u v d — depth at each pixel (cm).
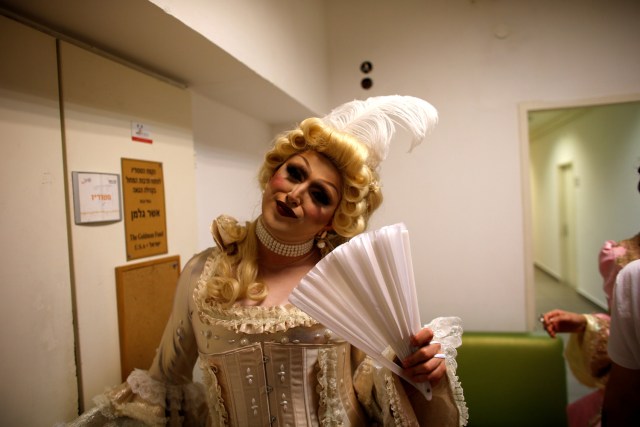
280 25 128
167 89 101
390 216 192
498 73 178
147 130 93
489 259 182
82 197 75
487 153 181
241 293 65
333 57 197
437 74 185
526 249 178
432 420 57
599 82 168
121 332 83
